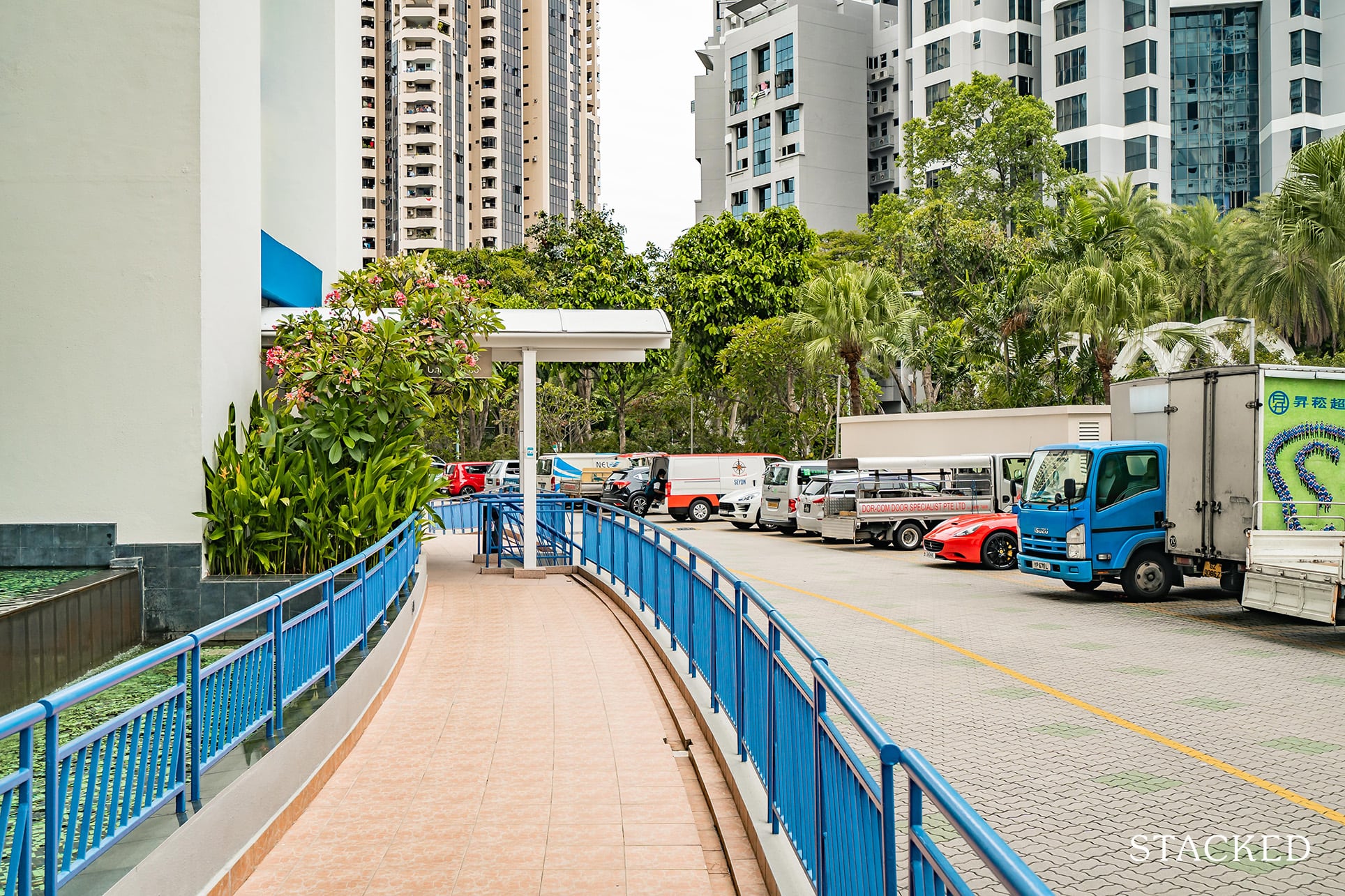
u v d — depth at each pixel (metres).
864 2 93.56
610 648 11.05
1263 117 72.44
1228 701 8.77
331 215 19.64
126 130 11.31
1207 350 34.75
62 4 11.26
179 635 11.33
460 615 13.39
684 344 53.41
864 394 44.88
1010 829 5.74
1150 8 70.69
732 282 49.62
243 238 13.23
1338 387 12.95
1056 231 33.16
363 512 12.27
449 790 6.35
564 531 19.36
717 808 5.75
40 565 11.20
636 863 5.15
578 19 145.88
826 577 18.44
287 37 19.53
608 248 56.50
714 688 7.50
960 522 20.20
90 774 3.79
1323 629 12.62
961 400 38.16
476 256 59.62
